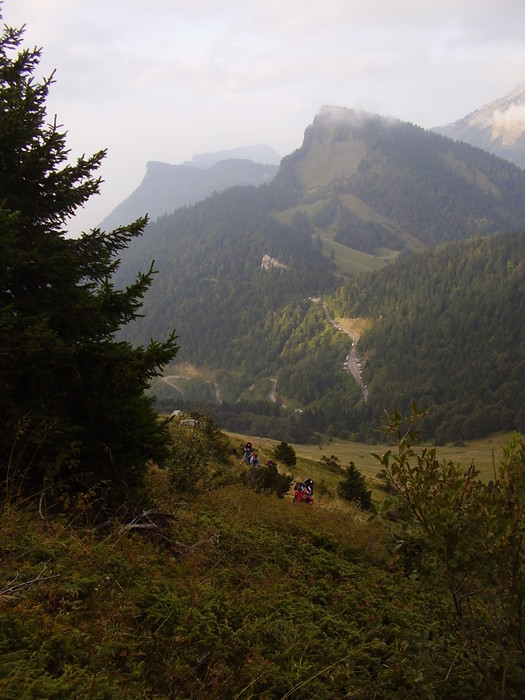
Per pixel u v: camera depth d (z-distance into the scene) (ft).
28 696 8.84
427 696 12.58
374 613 21.16
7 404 20.22
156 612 14.40
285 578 23.40
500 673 13.39
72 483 21.02
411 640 15.29
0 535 14.74
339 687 14.43
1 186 24.12
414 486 12.30
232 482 48.98
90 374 21.91
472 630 13.51
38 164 24.13
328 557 29.32
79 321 23.50
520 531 11.73
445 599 18.78
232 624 16.19
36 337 19.67
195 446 34.63
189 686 12.28
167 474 32.68
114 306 24.79
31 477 19.90
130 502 21.88
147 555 18.84
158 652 12.68
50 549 15.23
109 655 11.64
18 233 21.99
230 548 24.80
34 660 10.21
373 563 31.04
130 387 22.16
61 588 13.17
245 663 13.91
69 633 11.49
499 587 12.77
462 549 11.76
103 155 26.43
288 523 34.37
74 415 22.11
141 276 24.91
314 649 16.52
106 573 15.58
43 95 25.95
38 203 25.45
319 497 78.59
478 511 12.18
